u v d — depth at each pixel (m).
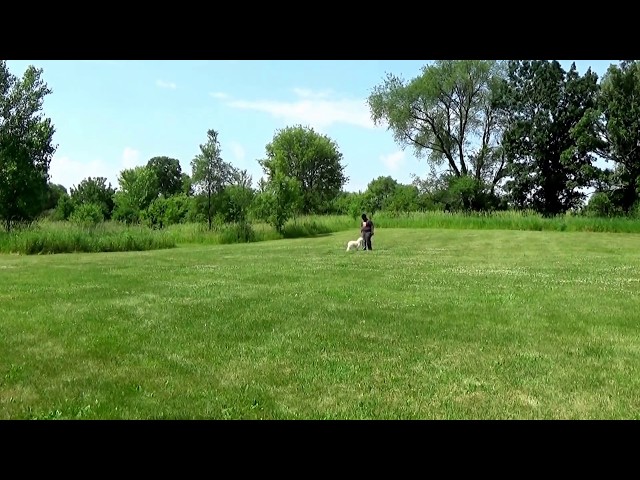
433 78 62.72
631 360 7.37
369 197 58.69
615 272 17.19
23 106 33.09
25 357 7.43
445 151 66.00
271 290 13.23
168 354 7.61
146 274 16.95
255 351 7.77
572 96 59.66
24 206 33.25
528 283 14.44
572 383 6.43
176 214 44.34
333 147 94.12
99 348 7.88
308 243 35.03
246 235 40.44
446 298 12.00
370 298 12.03
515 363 7.20
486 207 62.47
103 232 34.00
